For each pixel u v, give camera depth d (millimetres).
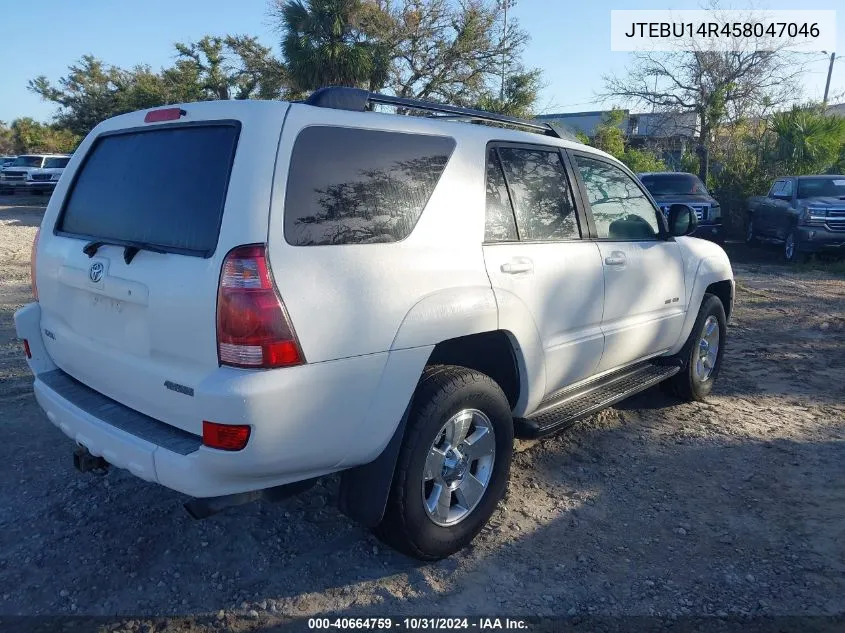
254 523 3686
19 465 4254
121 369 3041
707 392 5699
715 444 4781
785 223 14617
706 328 5551
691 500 4008
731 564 3389
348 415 2873
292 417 2691
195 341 2691
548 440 4812
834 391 5957
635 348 4672
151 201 3057
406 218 3148
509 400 3811
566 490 4117
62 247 3441
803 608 3070
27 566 3303
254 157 2727
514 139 3859
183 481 2686
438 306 3150
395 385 3014
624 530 3689
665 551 3496
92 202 3428
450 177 3383
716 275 5492
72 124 42594
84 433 3074
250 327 2594
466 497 3436
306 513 3799
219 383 2598
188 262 2730
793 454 4621
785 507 3930
